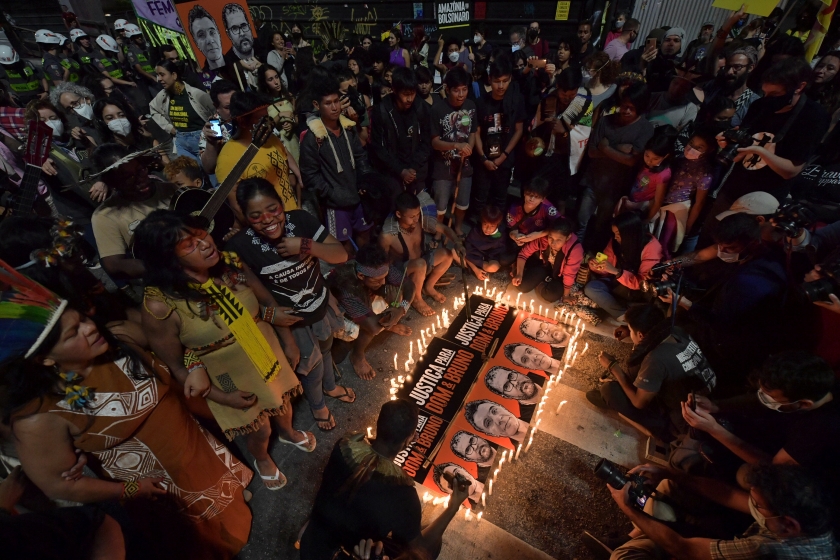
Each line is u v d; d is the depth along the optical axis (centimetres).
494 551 302
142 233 198
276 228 262
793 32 606
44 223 250
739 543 212
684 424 330
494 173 566
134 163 290
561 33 1035
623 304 464
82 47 952
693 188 452
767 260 328
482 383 409
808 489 191
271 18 1243
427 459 351
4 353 156
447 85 502
